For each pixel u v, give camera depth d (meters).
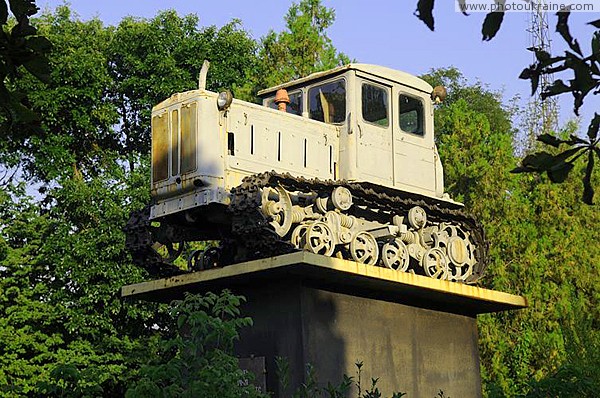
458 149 24.50
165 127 12.84
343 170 13.41
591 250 23.59
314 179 12.70
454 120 24.98
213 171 12.40
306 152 13.25
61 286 22.33
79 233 22.38
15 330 20.98
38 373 20.83
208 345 9.27
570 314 21.08
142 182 23.55
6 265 21.44
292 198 13.07
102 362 21.39
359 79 13.65
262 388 12.23
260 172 12.79
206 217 12.96
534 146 35.81
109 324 21.98
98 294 21.84
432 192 14.38
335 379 12.39
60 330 22.36
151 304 22.22
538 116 37.09
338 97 13.71
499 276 21.92
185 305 8.73
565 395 11.02
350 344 12.71
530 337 21.14
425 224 14.22
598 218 24.27
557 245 23.05
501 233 22.66
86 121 24.86
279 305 12.52
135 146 27.72
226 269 12.49
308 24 23.94
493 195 23.56
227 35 27.20
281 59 24.03
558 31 3.57
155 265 13.84
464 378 14.23
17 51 4.18
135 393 7.73
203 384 7.75
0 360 20.52
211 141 12.48
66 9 26.73
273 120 13.07
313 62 23.88
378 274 12.48
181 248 14.18
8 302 21.73
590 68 3.65
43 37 4.30
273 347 12.45
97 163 26.88
